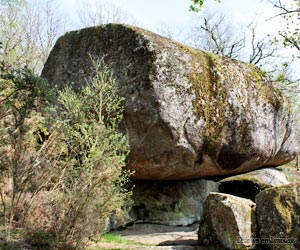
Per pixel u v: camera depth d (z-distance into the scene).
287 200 5.17
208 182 8.54
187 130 7.02
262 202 5.34
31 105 4.50
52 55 8.43
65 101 5.95
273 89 9.14
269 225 5.09
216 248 5.27
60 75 7.95
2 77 4.37
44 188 4.91
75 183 4.70
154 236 6.69
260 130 8.33
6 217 4.60
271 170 9.06
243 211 5.27
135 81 6.94
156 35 7.43
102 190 4.85
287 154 9.59
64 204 4.65
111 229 6.81
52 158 5.18
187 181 8.34
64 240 4.55
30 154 4.66
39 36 19.95
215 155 7.52
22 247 4.33
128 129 6.90
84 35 7.98
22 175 4.45
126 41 7.29
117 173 5.00
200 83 7.42
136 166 7.03
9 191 4.98
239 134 7.81
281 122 9.12
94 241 4.96
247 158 8.12
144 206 7.67
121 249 5.21
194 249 5.33
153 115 6.73
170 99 6.90
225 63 8.20
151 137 6.82
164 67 7.00
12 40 11.93
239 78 8.23
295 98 12.76
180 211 7.81
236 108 7.80
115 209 5.61
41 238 4.50
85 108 5.46
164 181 8.12
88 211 4.61
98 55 7.54
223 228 5.25
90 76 7.38
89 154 5.12
